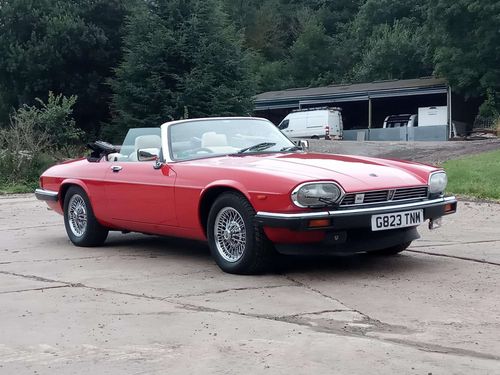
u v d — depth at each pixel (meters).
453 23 36.72
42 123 23.62
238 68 32.22
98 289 5.59
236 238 5.94
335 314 4.61
